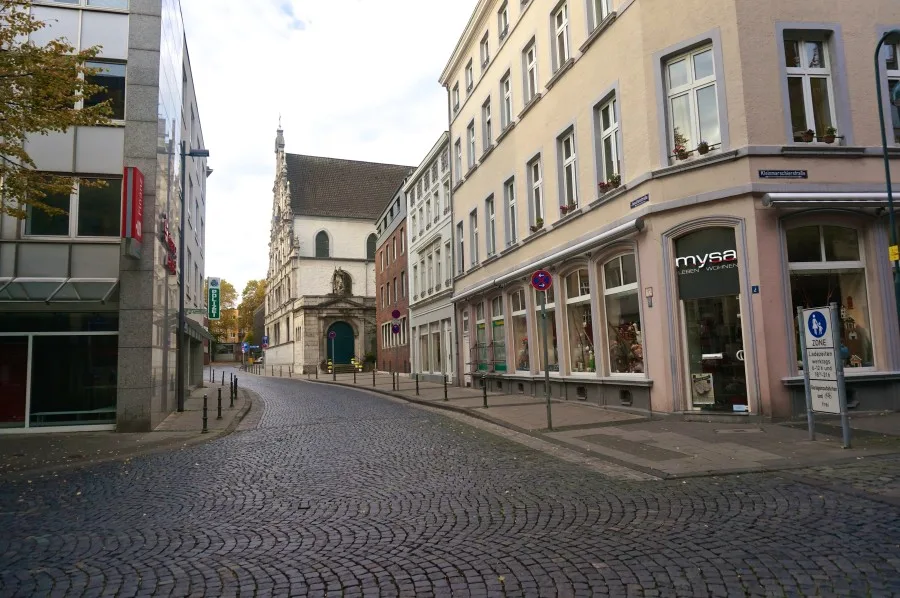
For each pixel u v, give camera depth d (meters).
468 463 8.98
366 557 5.00
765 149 11.49
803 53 12.20
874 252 11.82
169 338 17.44
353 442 11.40
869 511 5.61
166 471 9.29
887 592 3.89
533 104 18.75
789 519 5.50
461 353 26.52
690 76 12.51
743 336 11.45
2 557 5.29
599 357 14.81
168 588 4.48
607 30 14.42
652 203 12.69
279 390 29.41
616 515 5.92
